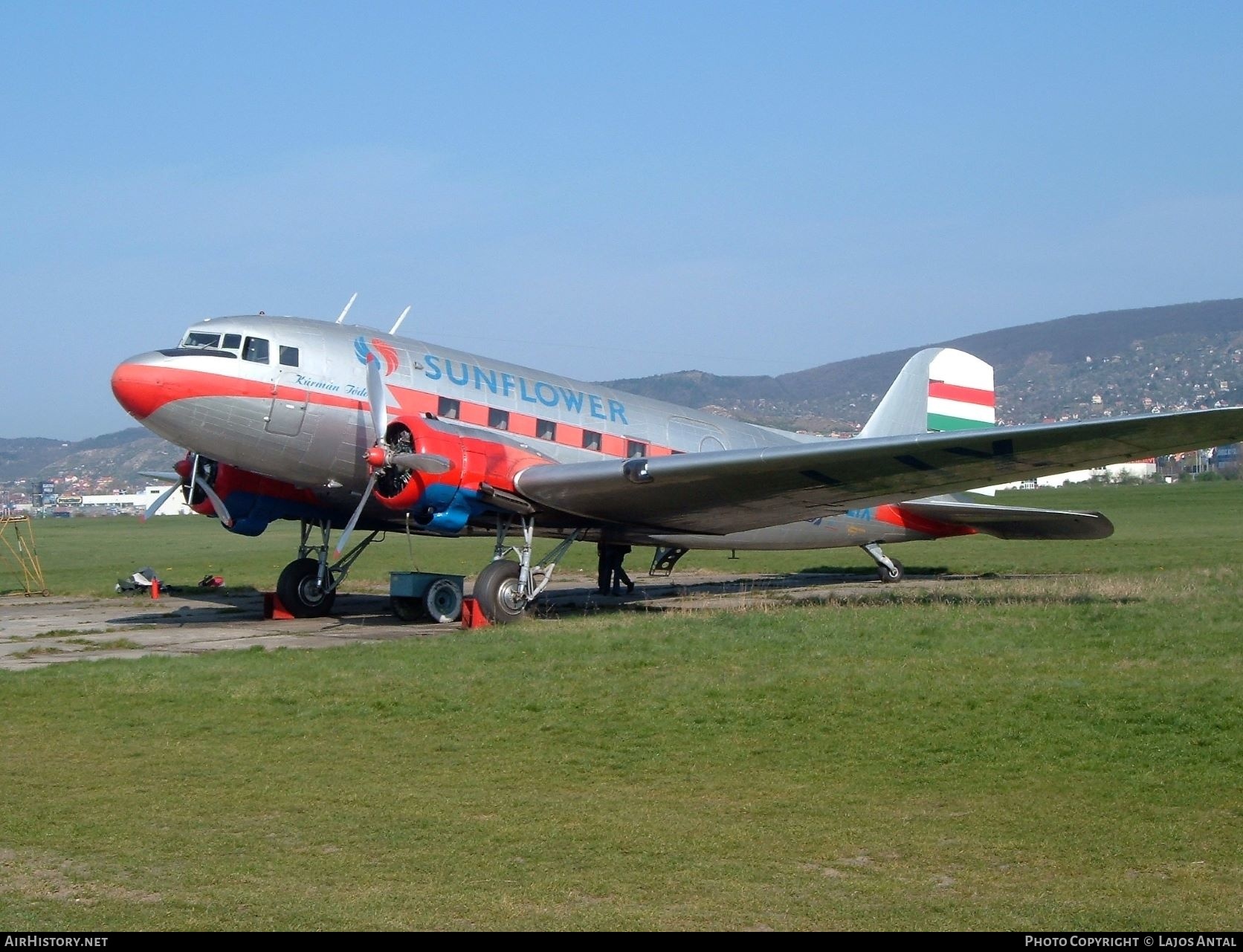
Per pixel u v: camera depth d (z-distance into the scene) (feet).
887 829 19.04
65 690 31.30
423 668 33.63
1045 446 43.11
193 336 48.24
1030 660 32.65
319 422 48.47
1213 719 24.57
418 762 23.86
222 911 15.97
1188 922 15.02
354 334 50.80
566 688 30.37
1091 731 24.44
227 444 47.50
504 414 52.95
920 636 37.73
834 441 48.60
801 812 20.11
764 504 50.47
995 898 16.03
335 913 15.85
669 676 31.76
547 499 48.06
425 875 17.35
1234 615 40.06
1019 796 20.63
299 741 25.76
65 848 18.67
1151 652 33.32
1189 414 39.11
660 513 51.26
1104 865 17.21
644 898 16.31
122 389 45.73
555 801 21.02
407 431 47.55
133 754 24.72
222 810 20.66
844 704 27.55
